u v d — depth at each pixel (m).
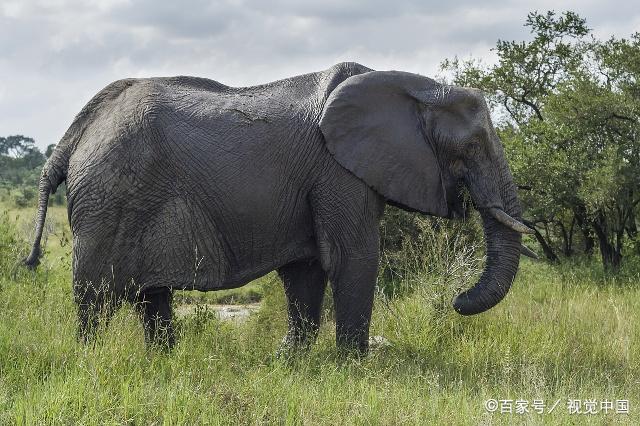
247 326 12.34
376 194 10.06
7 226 14.58
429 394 8.69
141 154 9.53
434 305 11.77
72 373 7.98
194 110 9.84
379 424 7.54
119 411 7.36
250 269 10.08
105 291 9.59
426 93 10.15
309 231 10.12
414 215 14.58
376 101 10.00
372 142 9.90
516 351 10.65
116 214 9.54
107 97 10.11
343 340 10.05
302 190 9.96
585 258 20.38
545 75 23.55
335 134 9.82
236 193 9.72
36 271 13.22
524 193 20.14
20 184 65.62
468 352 10.55
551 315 12.32
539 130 20.41
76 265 9.66
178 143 9.62
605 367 10.28
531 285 15.54
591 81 20.41
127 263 9.64
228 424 7.29
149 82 10.11
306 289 10.75
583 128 20.14
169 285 9.80
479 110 10.16
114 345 8.74
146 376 8.55
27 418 6.93
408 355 10.62
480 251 13.71
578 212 20.45
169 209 9.65
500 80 23.53
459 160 10.16
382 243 14.76
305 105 10.07
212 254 9.84
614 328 11.89
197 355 9.03
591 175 18.91
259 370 8.90
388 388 8.55
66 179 9.98
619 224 20.12
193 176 9.64
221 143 9.72
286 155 9.85
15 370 8.23
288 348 10.12
